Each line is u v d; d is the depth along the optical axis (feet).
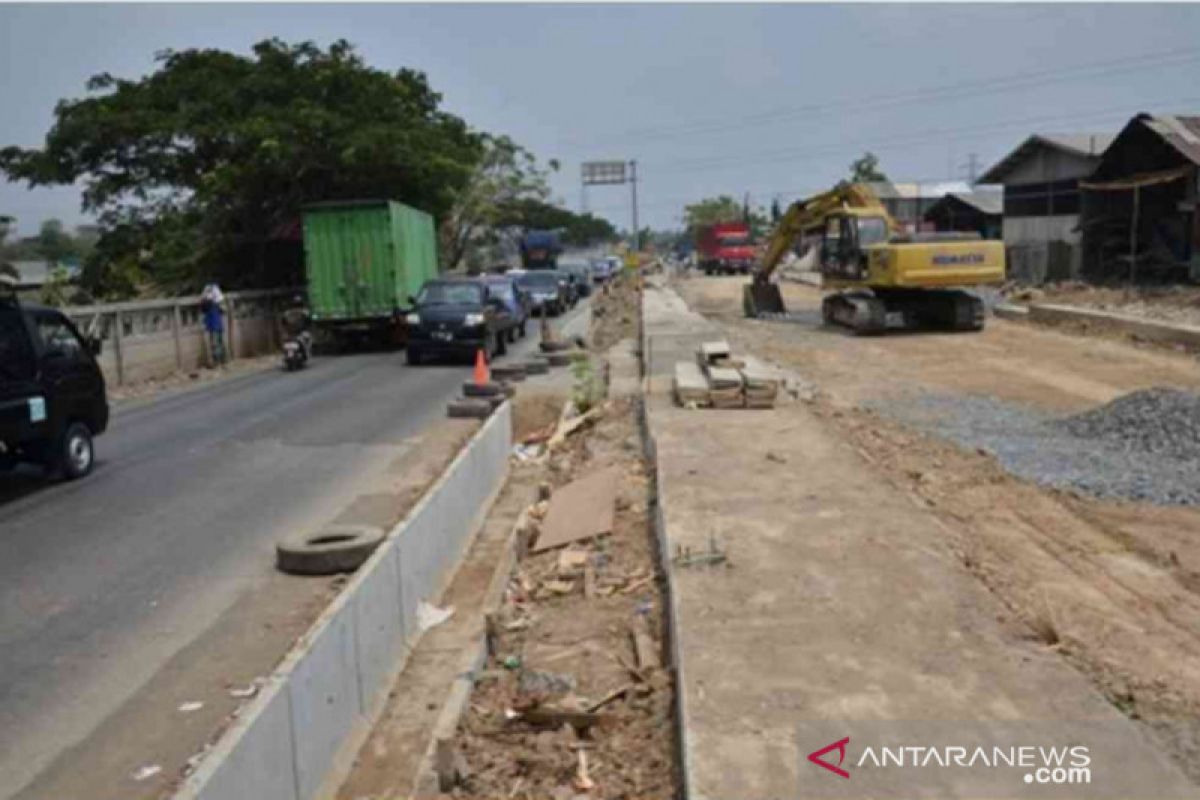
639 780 16.28
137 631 23.52
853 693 17.01
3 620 24.31
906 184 212.23
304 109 102.37
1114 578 25.63
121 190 106.42
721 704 16.69
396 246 86.28
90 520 33.06
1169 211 111.45
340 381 68.69
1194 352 70.64
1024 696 16.87
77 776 17.24
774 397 46.68
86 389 39.58
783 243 107.76
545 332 88.02
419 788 16.89
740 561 24.22
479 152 140.15
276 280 108.06
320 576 27.09
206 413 55.62
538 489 37.37
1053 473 37.01
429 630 24.31
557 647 22.33
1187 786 14.01
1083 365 67.72
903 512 28.55
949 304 90.07
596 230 435.53
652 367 64.54
